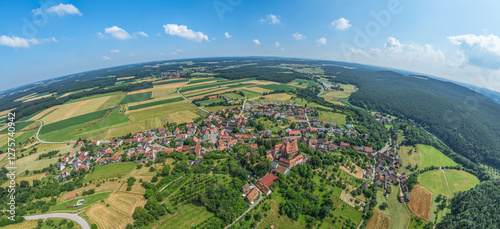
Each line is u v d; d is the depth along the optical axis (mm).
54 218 101000
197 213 104375
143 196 115188
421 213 116625
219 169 140125
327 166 152125
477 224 102438
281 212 108188
